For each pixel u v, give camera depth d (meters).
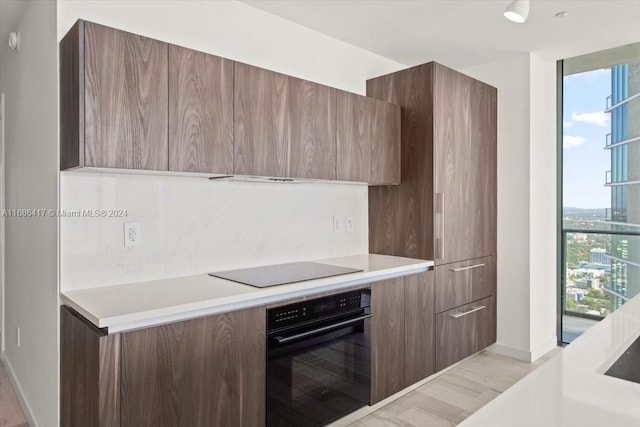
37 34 2.21
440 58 3.49
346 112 2.70
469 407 2.62
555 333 3.74
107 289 1.96
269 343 1.97
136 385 1.55
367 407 2.51
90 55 1.67
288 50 2.79
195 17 2.35
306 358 2.13
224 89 2.09
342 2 2.54
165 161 1.88
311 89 2.49
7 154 3.17
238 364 1.85
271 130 2.29
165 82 1.88
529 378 0.91
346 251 3.19
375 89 3.24
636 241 3.33
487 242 3.43
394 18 2.75
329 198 3.07
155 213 2.20
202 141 2.00
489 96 3.46
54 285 1.95
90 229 2.00
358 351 2.40
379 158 2.91
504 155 3.52
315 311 2.16
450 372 3.16
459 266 3.14
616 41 3.12
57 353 1.92
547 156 3.61
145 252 2.17
